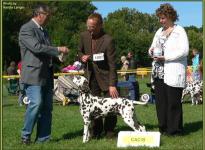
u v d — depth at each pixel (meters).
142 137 7.07
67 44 41.16
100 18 7.57
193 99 14.73
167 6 7.84
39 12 7.29
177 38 7.67
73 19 53.19
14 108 14.24
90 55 7.67
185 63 7.83
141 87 23.19
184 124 9.34
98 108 7.30
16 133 8.68
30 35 7.15
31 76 7.16
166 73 7.77
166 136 7.88
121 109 7.25
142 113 11.64
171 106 7.81
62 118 10.90
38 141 7.67
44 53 7.17
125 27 43.22
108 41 7.54
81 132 8.63
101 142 7.43
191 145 7.09
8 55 46.56
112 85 7.48
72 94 15.00
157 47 7.86
